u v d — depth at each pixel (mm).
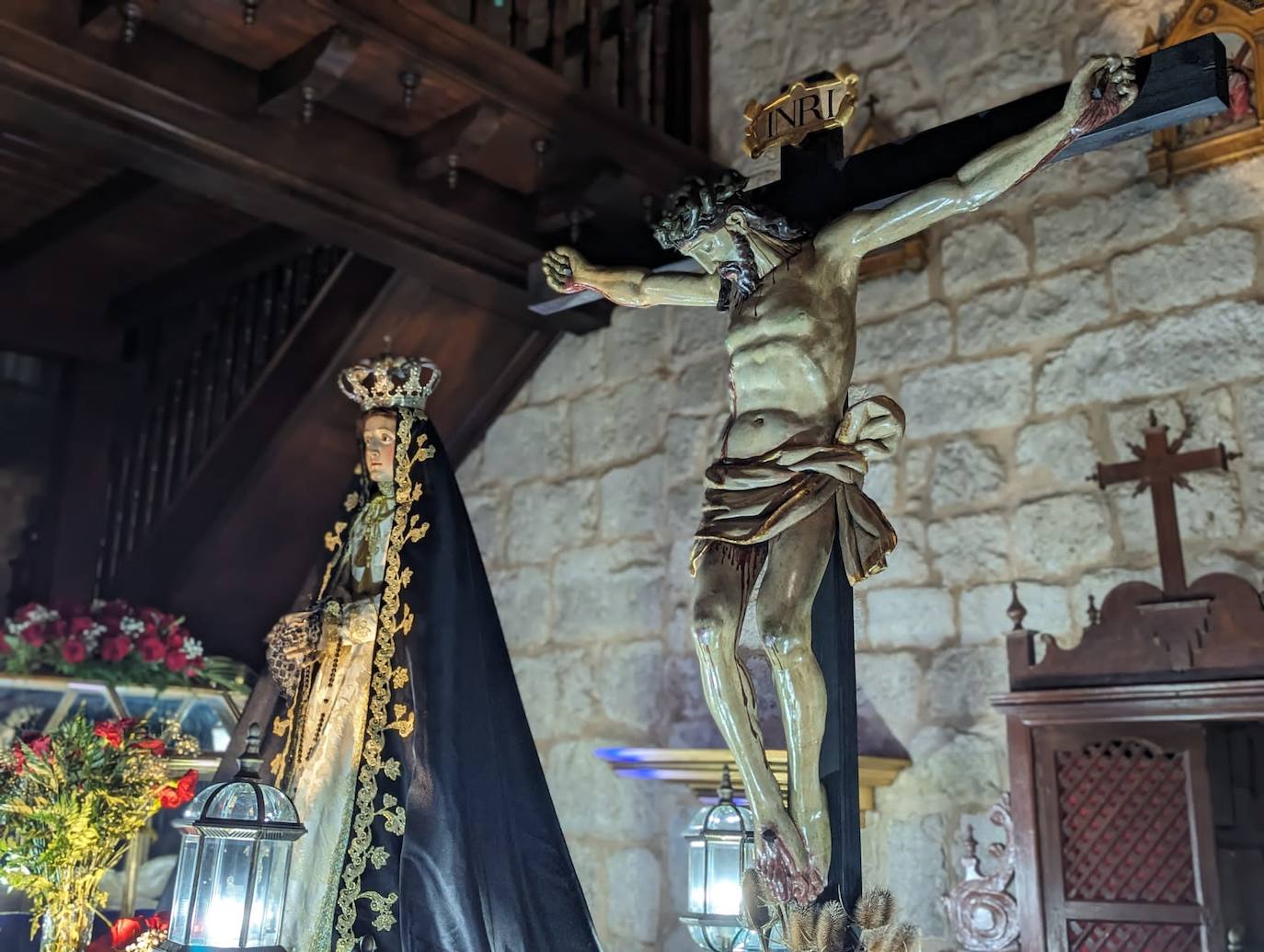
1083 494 3473
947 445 3762
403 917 2713
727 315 4430
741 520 2020
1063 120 2039
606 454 4633
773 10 4578
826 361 2105
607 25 4762
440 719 2865
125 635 4211
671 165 4227
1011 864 3289
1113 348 3508
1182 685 2963
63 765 2891
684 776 3623
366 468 3262
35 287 5047
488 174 4098
